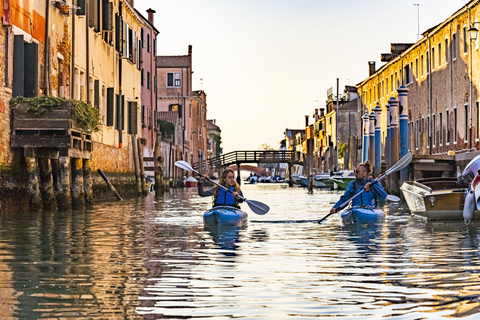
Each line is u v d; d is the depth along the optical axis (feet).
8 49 65.41
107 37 108.58
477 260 32.32
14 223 53.83
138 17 138.92
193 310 21.72
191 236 44.06
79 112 67.67
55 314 21.07
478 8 116.26
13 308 21.79
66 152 67.10
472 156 85.25
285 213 68.64
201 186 55.77
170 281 26.58
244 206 81.82
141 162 128.36
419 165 93.04
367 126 148.97
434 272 28.63
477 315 20.56
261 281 26.63
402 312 21.21
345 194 54.75
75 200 73.72
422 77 152.25
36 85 69.05
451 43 131.44
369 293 24.17
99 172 99.09
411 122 163.12
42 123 65.51
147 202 94.84
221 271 29.07
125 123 121.19
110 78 112.57
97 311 21.49
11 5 65.77
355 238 42.75
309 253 35.22
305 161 253.24
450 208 55.93
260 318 20.77
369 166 55.31
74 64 88.12
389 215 63.10
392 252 35.63
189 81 258.16
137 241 41.06
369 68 227.40
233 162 262.88
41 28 75.20
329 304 22.50
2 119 62.95
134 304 22.50
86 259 32.78
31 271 28.99
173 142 215.10
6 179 63.26
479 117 116.78
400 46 187.93
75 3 89.30
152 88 176.65
